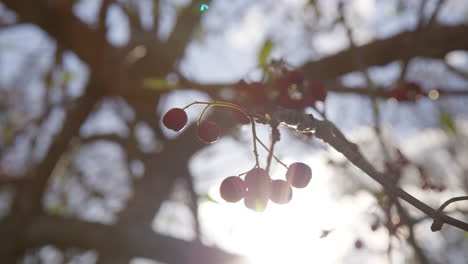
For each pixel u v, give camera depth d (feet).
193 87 12.32
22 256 14.10
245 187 4.03
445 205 3.00
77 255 15.99
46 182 14.58
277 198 3.83
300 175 3.90
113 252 12.57
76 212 17.75
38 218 13.48
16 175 16.57
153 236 12.17
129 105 16.97
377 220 6.15
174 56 12.99
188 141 16.75
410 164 6.40
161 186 16.76
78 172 18.26
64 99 16.15
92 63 13.33
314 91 4.98
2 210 16.44
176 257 11.81
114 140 17.97
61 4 12.53
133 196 17.06
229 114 13.65
